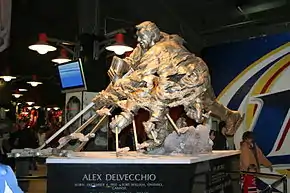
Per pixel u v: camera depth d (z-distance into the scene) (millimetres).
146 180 3145
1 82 17000
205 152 3775
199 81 3627
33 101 18906
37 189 6730
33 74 15539
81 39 7828
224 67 8578
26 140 8938
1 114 15758
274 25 9398
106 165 3168
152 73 3580
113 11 9219
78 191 3154
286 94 7676
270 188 3676
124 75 3766
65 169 3182
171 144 3586
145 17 9297
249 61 8234
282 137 7660
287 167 7559
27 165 5934
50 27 9969
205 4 9156
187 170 3131
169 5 9211
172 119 3902
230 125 4398
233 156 4246
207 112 3943
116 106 3715
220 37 10344
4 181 2227
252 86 8133
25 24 9820
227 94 8453
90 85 7637
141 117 4406
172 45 3723
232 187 4125
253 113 8055
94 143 6098
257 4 8867
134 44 8797
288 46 7750
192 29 10352
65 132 5727
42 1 8617
